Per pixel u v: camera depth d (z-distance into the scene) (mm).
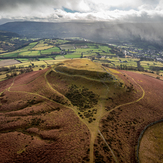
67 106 75625
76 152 47438
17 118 67312
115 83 91125
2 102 87125
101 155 46281
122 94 84312
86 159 44594
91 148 48938
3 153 47625
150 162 46438
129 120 65688
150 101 83000
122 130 59281
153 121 67438
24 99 86500
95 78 96312
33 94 92250
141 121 66250
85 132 56406
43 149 48906
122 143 52781
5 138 54312
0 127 61500
